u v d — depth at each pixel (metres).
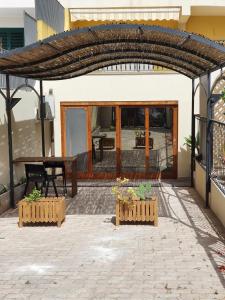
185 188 14.67
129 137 16.42
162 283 7.04
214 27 20.58
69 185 15.34
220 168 11.88
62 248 8.80
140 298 6.52
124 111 16.31
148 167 16.45
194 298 6.49
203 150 13.50
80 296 6.63
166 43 10.22
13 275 7.47
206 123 12.24
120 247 8.78
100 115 16.42
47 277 7.36
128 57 13.17
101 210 11.83
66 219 10.98
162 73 15.98
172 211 11.59
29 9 17.36
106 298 6.54
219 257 8.13
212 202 11.50
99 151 16.58
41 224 10.58
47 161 13.20
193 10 19.47
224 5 18.69
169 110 16.19
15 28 18.44
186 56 11.41
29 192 13.86
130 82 16.12
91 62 13.40
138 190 10.30
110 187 15.05
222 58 9.91
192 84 14.61
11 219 11.14
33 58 10.44
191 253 8.37
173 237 9.37
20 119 14.00
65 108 16.45
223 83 14.70
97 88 16.22
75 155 16.67
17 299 6.58
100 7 18.81
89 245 8.95
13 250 8.73
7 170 12.84
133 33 9.40
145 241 9.12
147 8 18.78
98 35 9.61
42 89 15.16
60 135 16.61
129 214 10.21
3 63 10.38
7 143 12.84
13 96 12.65
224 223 9.92
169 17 18.77
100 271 7.58
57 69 12.73
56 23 17.22
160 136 16.33
